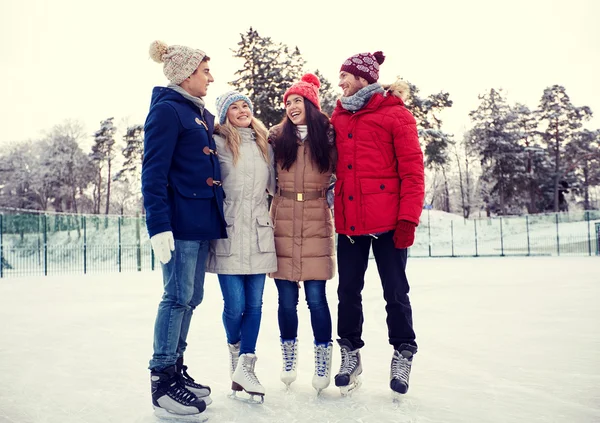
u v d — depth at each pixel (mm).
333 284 13812
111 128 63188
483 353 4594
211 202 3201
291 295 3588
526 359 4309
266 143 3637
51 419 2922
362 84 3668
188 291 3090
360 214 3467
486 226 40062
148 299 10367
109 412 3061
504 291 10531
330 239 3637
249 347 3324
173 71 3271
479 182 67875
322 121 3576
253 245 3393
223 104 3500
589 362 4145
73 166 62156
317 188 3637
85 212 63125
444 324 6375
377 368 4172
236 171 3426
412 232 3346
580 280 12984
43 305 9383
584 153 67312
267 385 3666
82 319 7395
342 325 3506
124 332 6207
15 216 27781
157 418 2936
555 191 63594
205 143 3230
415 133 3516
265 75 34281
